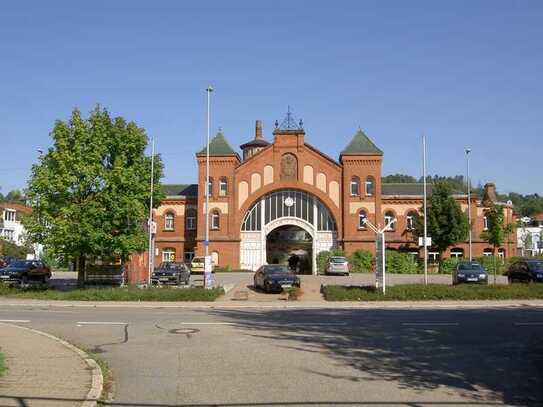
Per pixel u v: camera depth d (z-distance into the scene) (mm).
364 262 57312
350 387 9695
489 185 76250
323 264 57656
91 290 28875
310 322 18781
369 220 59969
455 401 8836
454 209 55594
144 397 9047
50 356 11828
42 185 29297
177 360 12109
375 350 13281
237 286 36625
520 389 9641
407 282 41438
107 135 30875
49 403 8195
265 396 9062
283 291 31547
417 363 11781
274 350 13273
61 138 29859
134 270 38312
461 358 12336
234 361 11961
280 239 63812
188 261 64625
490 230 42031
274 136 61031
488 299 28109
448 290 28453
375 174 60344
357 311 23031
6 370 10359
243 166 61062
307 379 10289
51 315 21062
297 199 61031
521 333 16078
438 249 57750
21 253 70188
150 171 36594
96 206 29469
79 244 29391
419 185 66312
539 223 124750
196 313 22125
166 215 65625
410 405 8578
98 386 9281
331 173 60594
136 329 16953
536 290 28609
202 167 61406
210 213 60812
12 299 28062
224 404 8602
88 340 14883
